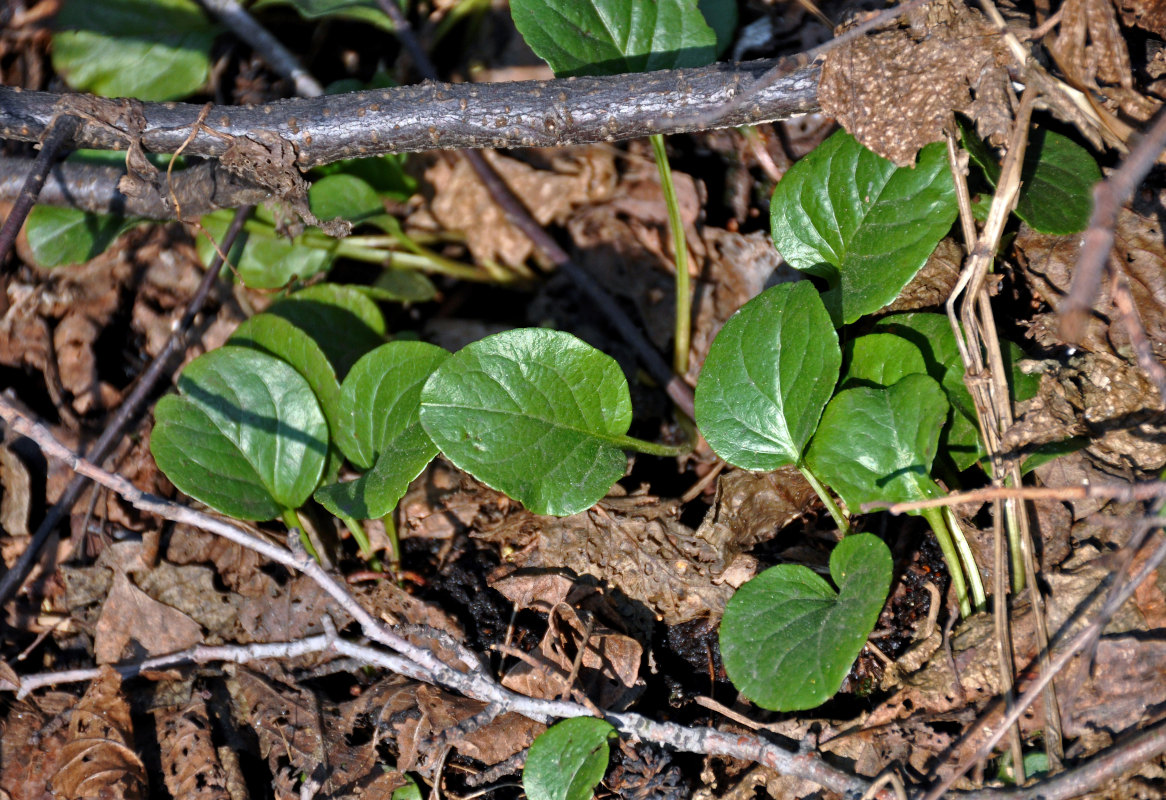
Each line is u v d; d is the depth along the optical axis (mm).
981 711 687
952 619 697
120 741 708
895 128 701
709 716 703
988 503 709
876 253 706
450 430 704
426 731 703
